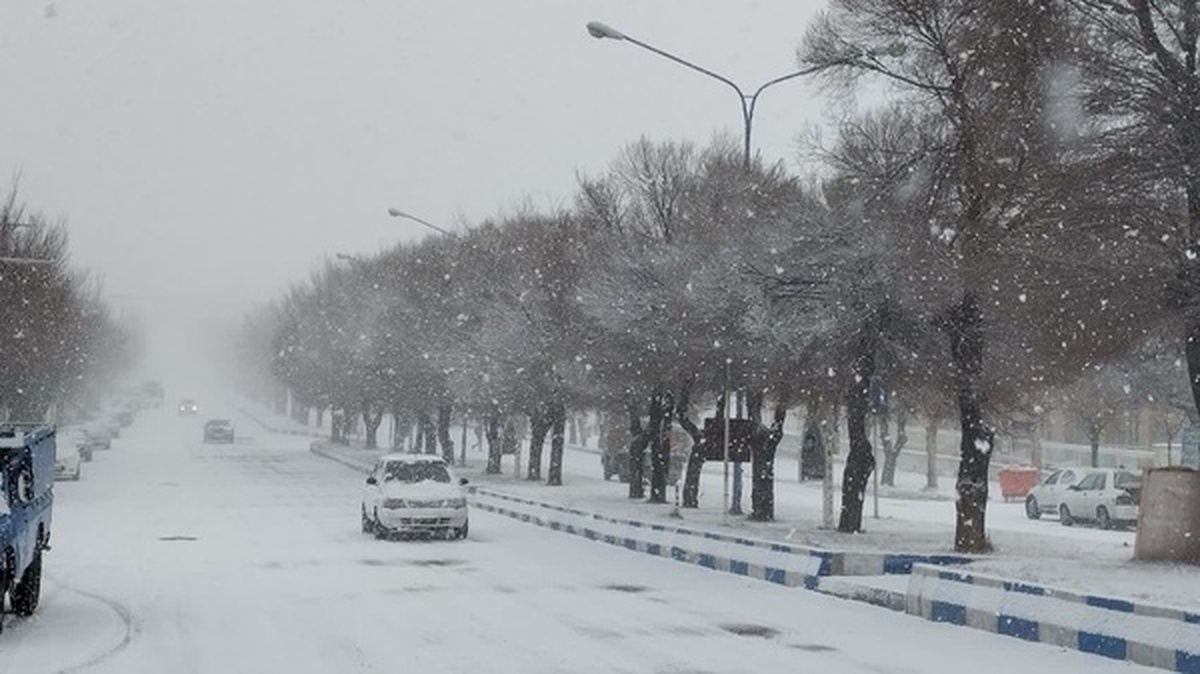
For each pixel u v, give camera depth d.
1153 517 21.44
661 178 36.34
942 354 24.16
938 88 22.23
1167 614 12.88
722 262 27.28
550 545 26.80
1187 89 18.39
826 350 24.05
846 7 23.38
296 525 31.20
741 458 32.28
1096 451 46.75
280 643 14.01
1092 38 19.66
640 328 30.33
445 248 60.44
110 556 23.64
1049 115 19.50
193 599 17.72
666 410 37.78
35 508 14.95
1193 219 18.95
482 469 60.72
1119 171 18.75
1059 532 32.62
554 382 40.78
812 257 23.69
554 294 42.41
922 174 22.97
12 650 13.38
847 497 27.80
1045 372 23.14
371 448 77.88
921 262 22.33
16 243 47.75
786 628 15.38
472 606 17.17
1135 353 21.02
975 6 21.02
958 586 16.03
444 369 51.44
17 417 52.59
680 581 20.45
